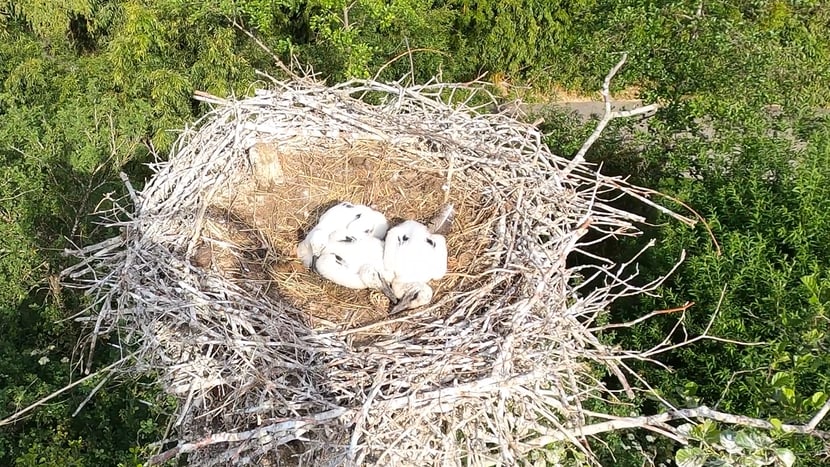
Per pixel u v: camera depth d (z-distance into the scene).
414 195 4.89
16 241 7.02
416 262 3.99
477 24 11.81
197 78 9.31
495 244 4.28
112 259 4.08
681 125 8.09
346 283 4.19
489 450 3.51
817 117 8.01
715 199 6.79
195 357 3.50
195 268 3.88
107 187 7.51
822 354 4.45
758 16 9.95
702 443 3.63
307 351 3.50
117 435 5.93
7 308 6.88
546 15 11.52
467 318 3.75
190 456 3.74
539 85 12.05
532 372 3.25
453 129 4.94
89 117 8.39
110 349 6.51
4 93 9.03
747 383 5.45
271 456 3.56
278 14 10.38
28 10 10.76
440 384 3.28
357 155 5.12
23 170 7.61
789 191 6.45
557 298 3.69
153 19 9.20
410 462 3.12
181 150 4.71
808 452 4.42
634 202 8.18
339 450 3.14
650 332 6.45
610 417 3.65
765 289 5.83
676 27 8.30
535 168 4.52
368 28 10.21
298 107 5.07
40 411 5.98
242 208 4.70
